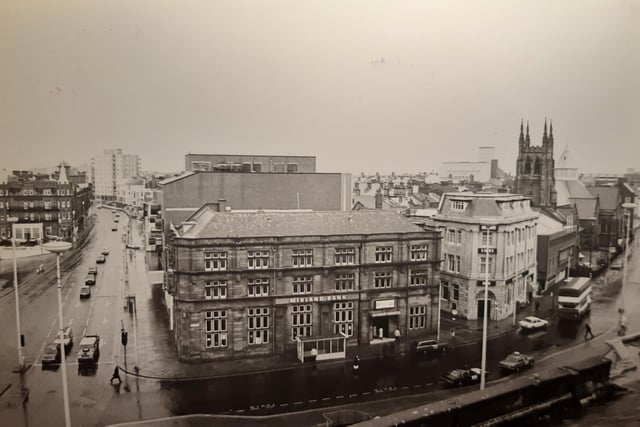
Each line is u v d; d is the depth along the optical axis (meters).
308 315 52.69
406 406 39.66
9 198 72.06
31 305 61.16
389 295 55.53
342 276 53.88
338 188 75.12
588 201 93.94
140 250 83.88
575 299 64.00
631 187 92.94
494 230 63.88
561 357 51.34
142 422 36.84
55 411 38.53
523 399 19.84
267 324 51.38
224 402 40.50
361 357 51.06
